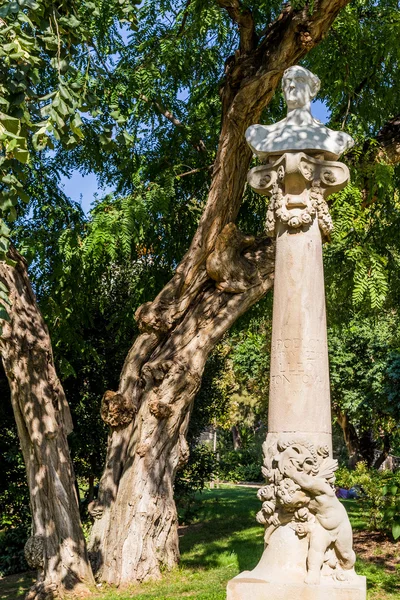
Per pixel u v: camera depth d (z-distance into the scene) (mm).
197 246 11172
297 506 5770
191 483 16766
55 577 9703
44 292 12523
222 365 17906
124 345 15688
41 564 9789
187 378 10875
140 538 10320
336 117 12594
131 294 14727
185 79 13711
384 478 13617
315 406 5980
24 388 10250
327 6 9328
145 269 13906
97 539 10586
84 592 9617
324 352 6176
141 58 13117
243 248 11344
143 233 12070
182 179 13742
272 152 6562
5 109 5527
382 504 13125
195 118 13727
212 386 17656
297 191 6465
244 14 10266
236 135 10289
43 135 5902
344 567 5766
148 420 10750
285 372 6074
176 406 10883
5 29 5453
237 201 11047
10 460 14836
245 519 16266
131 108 12828
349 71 11977
